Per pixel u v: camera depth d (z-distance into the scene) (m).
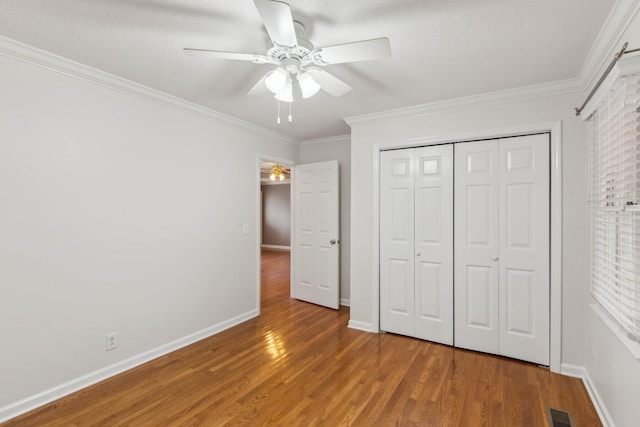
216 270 3.39
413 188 3.21
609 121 1.73
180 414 2.00
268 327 3.54
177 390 2.27
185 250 3.07
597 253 2.12
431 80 2.47
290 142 4.56
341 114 3.34
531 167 2.68
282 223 10.52
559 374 2.50
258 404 2.11
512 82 2.51
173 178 2.96
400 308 3.28
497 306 2.81
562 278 2.51
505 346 2.78
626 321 1.58
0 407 1.94
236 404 2.11
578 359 2.46
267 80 1.79
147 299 2.74
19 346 2.02
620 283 1.63
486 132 2.80
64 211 2.23
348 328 3.51
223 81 2.53
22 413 2.00
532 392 2.24
